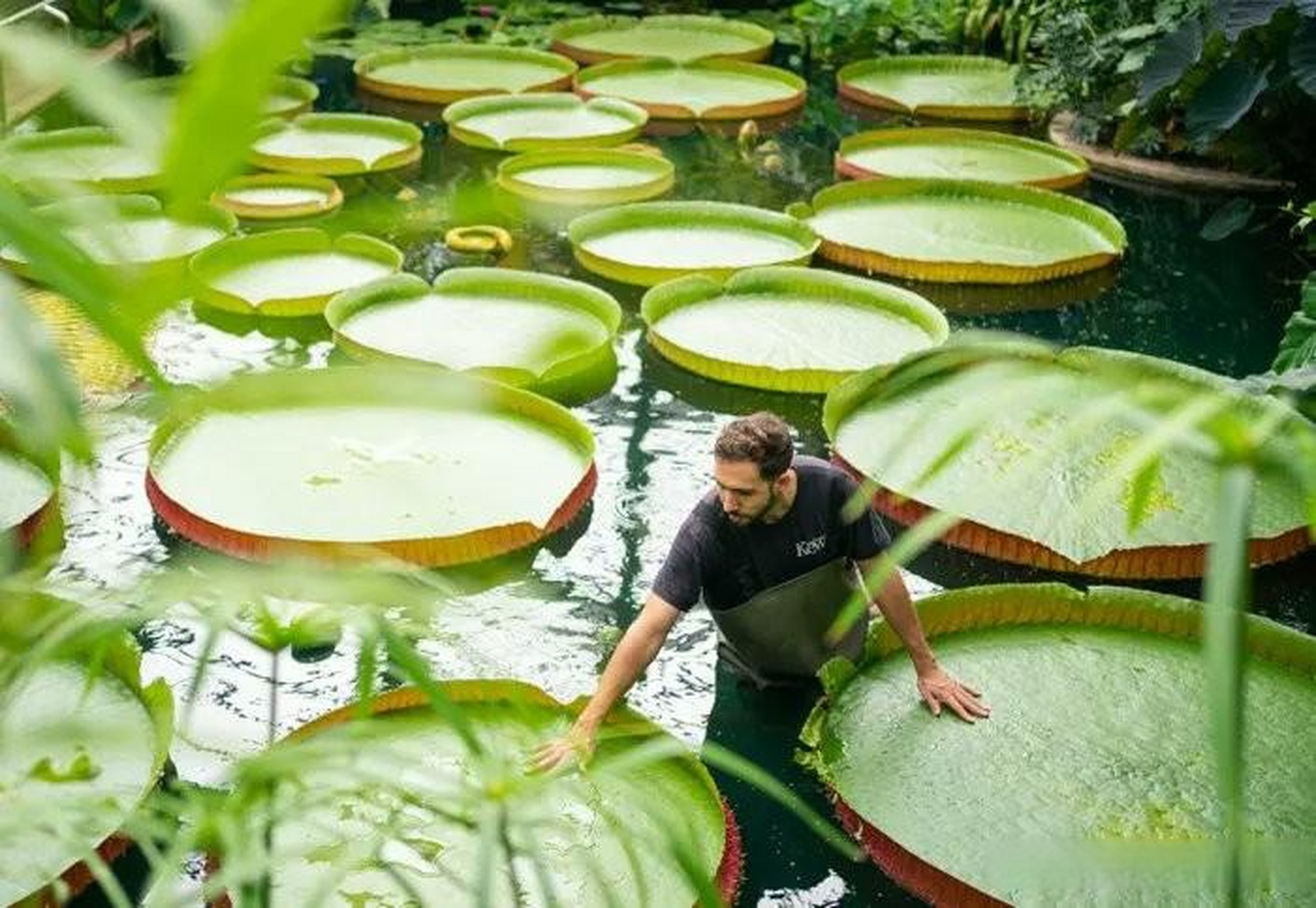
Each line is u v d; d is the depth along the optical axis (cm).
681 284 639
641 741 358
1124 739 374
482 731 359
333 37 1091
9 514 454
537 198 781
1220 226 748
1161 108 815
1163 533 469
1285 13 725
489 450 506
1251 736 374
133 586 133
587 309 622
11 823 148
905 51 1098
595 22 1143
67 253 73
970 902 323
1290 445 476
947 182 784
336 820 325
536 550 458
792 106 969
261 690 386
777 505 365
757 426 353
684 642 416
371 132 870
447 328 606
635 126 902
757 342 610
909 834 339
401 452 500
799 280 653
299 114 914
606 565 453
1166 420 94
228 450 496
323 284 652
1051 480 492
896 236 736
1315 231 750
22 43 63
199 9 53
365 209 749
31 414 90
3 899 297
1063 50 866
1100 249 727
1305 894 322
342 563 440
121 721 355
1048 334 646
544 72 1041
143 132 60
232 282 645
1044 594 418
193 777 347
